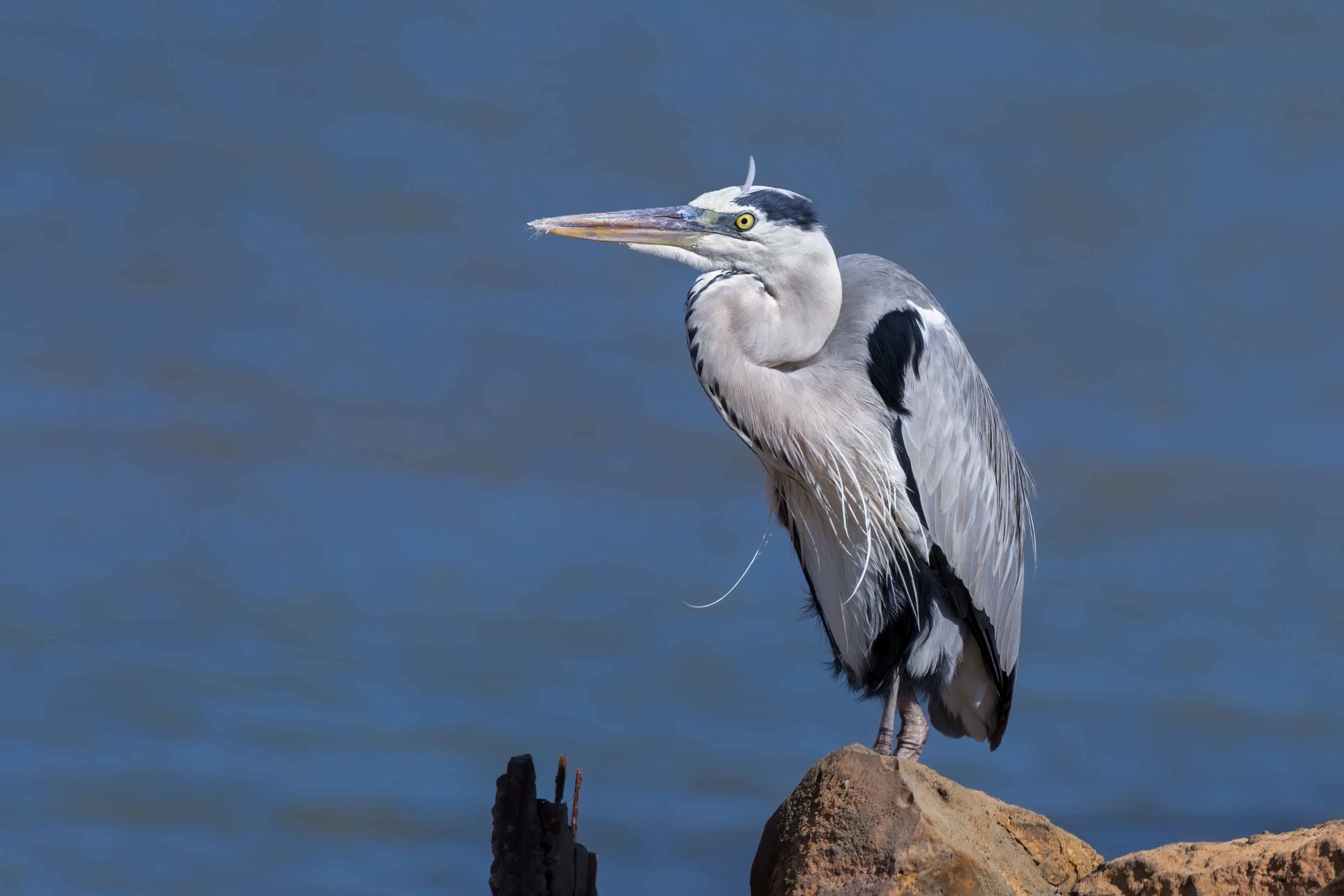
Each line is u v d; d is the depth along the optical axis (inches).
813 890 337.4
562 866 327.3
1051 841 365.7
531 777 330.3
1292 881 305.9
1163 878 323.3
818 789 352.5
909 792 341.4
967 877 331.3
